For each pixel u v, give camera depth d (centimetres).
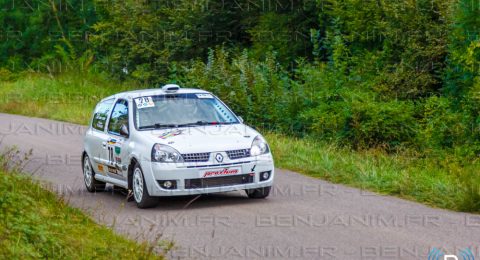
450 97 3622
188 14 5575
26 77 7288
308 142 3162
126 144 2078
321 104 3644
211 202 2048
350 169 2400
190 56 5669
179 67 5581
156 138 1991
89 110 5038
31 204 1647
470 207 1856
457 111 3506
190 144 1955
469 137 3294
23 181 1942
